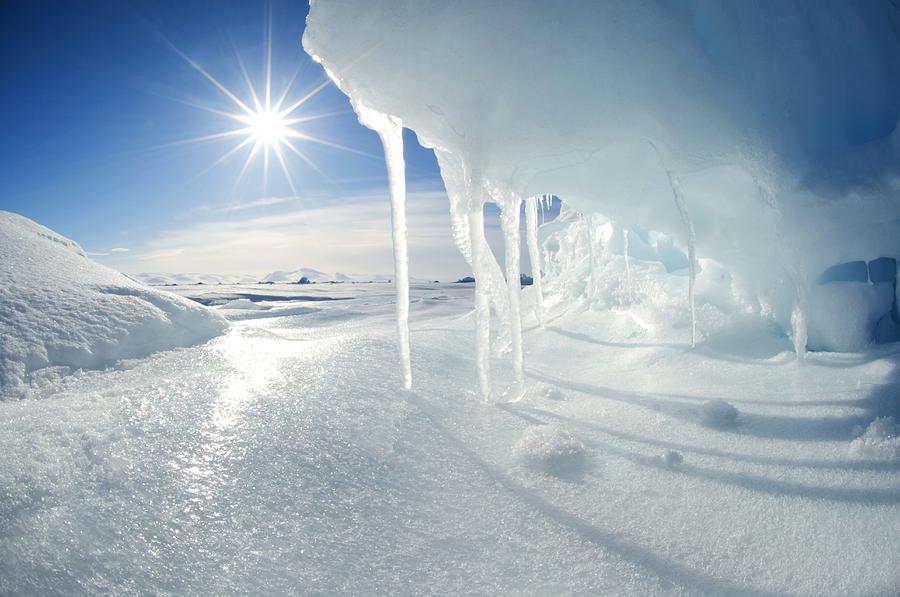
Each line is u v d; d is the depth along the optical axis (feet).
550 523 5.65
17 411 7.89
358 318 27.07
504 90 8.07
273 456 6.68
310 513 5.65
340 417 8.14
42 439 6.52
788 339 11.51
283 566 4.83
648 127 8.52
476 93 8.08
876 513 5.38
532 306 21.27
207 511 5.48
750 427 7.87
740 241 11.39
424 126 8.38
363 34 7.86
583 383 11.19
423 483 6.50
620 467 6.94
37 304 12.87
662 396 9.74
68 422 7.20
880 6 10.02
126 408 7.91
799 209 9.39
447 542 5.32
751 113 8.96
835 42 9.78
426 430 8.10
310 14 7.93
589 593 4.55
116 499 5.48
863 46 9.93
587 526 5.57
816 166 9.25
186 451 6.59
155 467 6.15
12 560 4.48
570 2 7.83
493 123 8.21
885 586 4.41
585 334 15.84
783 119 9.25
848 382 8.91
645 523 5.59
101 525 5.07
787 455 6.84
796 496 5.85
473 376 11.64
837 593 4.40
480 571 4.88
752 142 9.00
